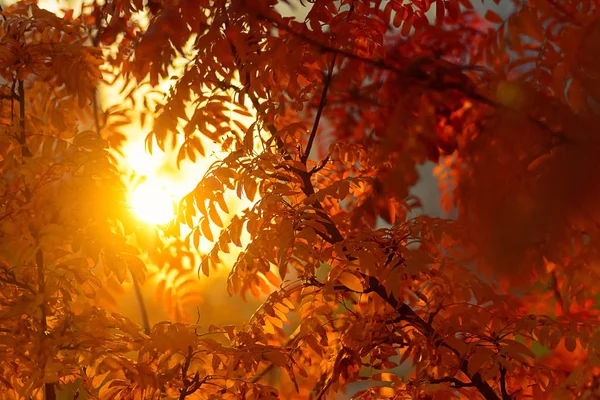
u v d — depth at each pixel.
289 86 2.56
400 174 1.55
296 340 2.69
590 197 1.01
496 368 2.09
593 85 1.25
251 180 2.61
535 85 1.77
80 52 2.79
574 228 1.50
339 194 2.41
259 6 1.95
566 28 1.78
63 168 2.55
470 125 2.13
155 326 2.49
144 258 2.87
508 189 1.25
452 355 2.37
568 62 1.46
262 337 2.77
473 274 2.23
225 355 2.54
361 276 2.61
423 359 2.39
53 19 2.82
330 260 2.74
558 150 1.19
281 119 3.00
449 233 2.17
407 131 1.57
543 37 1.79
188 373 2.63
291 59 2.42
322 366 2.83
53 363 2.33
